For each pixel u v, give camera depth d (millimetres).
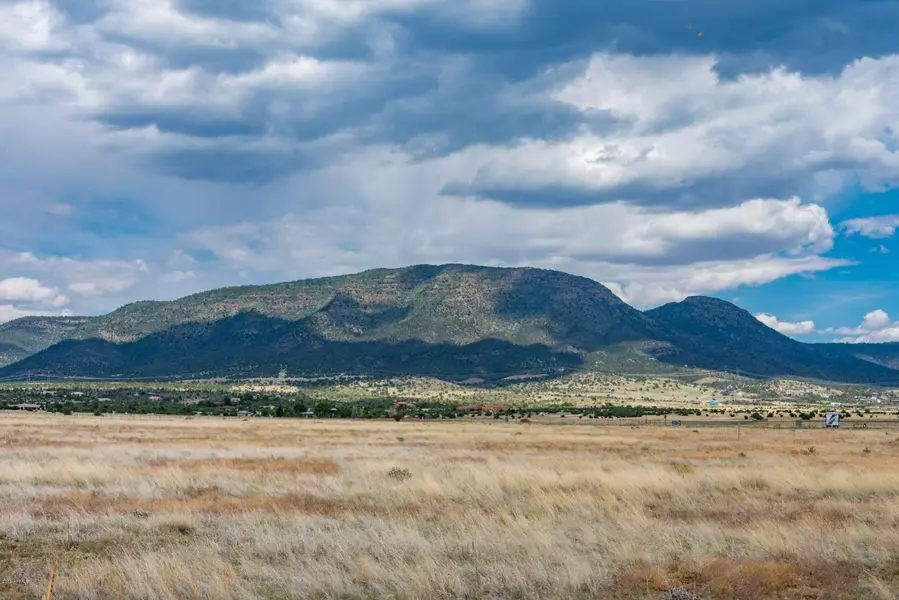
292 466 33906
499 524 18359
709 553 15406
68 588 12727
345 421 131625
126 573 13438
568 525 18531
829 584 12773
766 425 124000
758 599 12258
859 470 33500
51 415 124250
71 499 22375
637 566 14227
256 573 13766
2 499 22156
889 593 12156
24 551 15664
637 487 25562
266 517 19609
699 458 44031
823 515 20188
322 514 20562
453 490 25016
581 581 13172
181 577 13062
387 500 23250
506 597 12484
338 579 13086
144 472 29406
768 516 20219
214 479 27812
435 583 12875
